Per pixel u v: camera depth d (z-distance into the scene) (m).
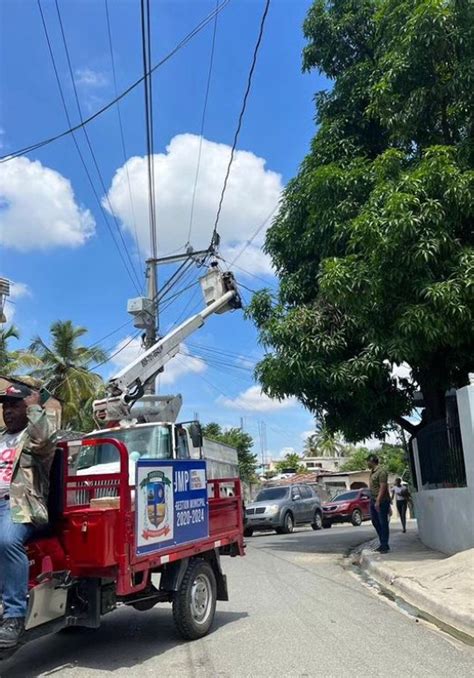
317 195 13.59
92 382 32.16
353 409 15.08
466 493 10.38
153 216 19.28
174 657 5.85
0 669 5.61
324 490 52.94
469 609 6.84
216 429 60.09
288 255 15.69
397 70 12.32
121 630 7.02
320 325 13.82
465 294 10.81
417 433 14.41
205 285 13.35
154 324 19.11
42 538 5.33
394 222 10.67
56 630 5.31
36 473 5.07
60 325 33.19
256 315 15.82
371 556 11.98
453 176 10.96
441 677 5.14
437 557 11.21
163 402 11.83
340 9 15.53
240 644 6.26
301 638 6.43
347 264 11.88
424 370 13.95
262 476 85.62
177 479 6.52
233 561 13.15
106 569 5.43
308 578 10.58
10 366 26.34
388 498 12.57
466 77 11.84
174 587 6.39
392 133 13.36
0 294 19.53
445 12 11.57
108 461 8.76
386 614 7.54
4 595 4.75
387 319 11.80
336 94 15.13
